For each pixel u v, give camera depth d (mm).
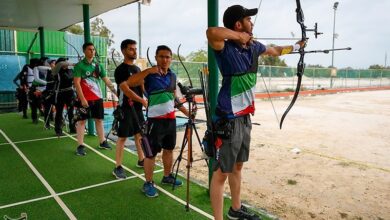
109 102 10156
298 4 2412
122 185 3486
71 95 5621
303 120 10406
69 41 12148
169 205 3002
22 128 6555
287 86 21109
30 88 6922
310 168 4879
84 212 2857
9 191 3311
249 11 2121
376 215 3264
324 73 24969
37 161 4328
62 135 5867
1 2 5852
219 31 1966
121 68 3459
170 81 3141
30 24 8344
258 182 4227
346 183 4195
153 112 3090
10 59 10406
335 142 6906
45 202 3055
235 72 2186
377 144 6730
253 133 7977
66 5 6102
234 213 2680
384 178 4402
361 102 17172
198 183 3576
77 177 3723
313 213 3277
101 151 4836
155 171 3994
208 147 2316
